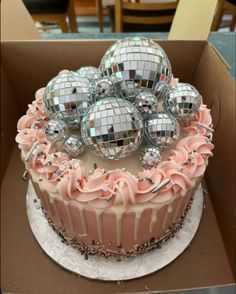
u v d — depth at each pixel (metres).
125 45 0.72
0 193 1.15
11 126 1.26
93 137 0.65
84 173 0.72
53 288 0.88
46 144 0.77
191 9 1.10
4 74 1.18
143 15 1.67
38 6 2.03
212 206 1.06
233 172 0.89
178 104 0.75
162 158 0.77
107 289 0.86
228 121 0.92
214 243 0.97
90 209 0.71
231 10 2.04
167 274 0.89
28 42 1.10
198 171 0.75
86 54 1.12
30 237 1.00
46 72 1.19
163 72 0.71
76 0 2.95
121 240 0.80
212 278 0.90
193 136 0.79
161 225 0.80
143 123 0.71
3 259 0.95
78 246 0.88
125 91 0.71
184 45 1.11
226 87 0.94
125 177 0.69
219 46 1.35
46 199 0.78
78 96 0.71
